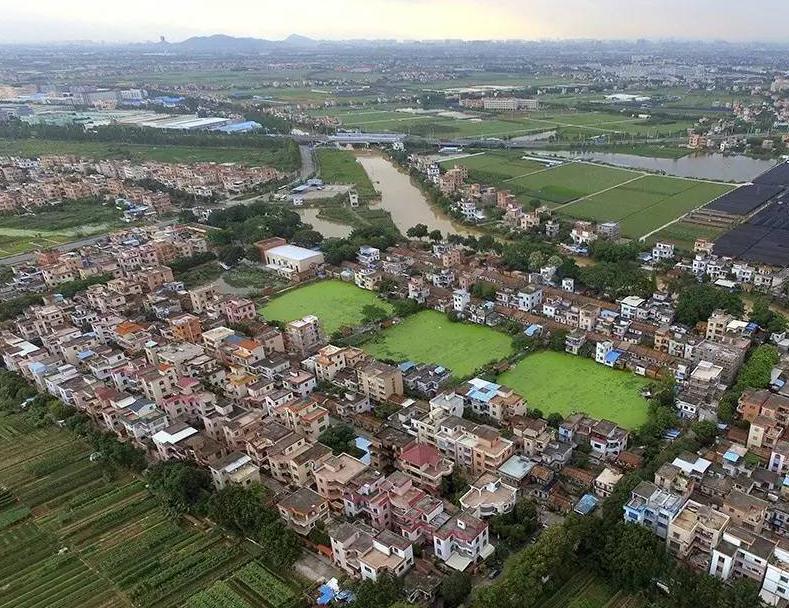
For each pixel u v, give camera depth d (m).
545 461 157.62
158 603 129.00
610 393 190.25
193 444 164.75
